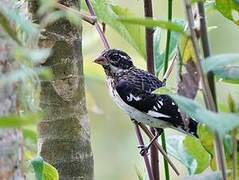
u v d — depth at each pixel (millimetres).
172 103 11656
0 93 5645
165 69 8844
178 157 8797
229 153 6508
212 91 6129
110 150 15992
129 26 9312
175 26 5477
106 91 15672
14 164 5789
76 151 8320
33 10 7934
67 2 8359
